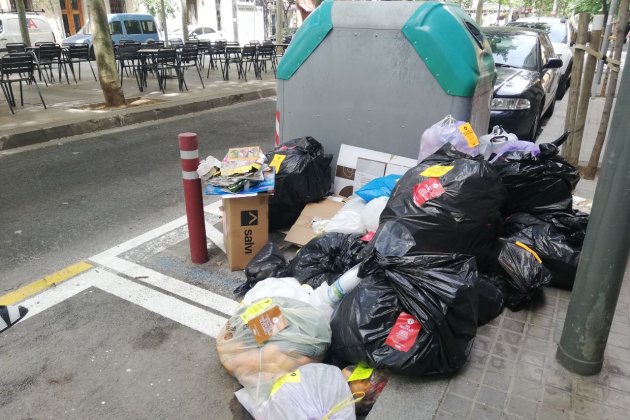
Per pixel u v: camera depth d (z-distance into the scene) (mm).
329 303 2836
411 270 2488
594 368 2414
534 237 3275
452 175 2975
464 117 3854
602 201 2115
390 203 3076
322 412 2070
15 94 10898
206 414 2467
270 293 2811
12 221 4805
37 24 18938
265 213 3707
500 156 3871
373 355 2393
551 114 9539
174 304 3369
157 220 4820
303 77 4422
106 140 7953
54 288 3584
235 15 33656
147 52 11180
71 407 2508
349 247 3299
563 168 3438
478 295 2680
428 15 3828
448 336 2377
